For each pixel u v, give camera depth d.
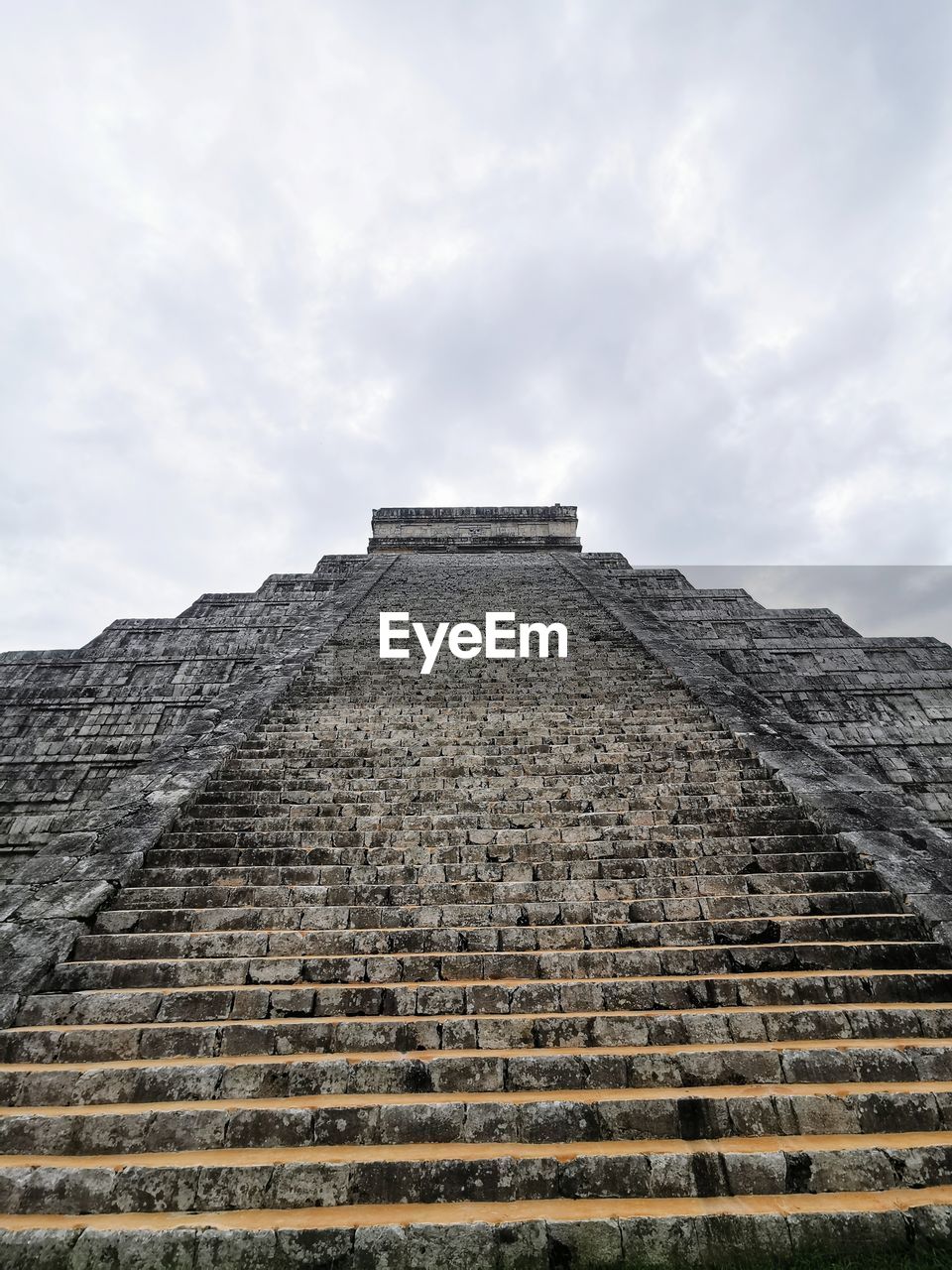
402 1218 3.04
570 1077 3.75
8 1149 3.44
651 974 4.64
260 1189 3.19
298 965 4.63
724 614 15.64
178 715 12.23
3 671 13.74
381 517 27.30
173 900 5.44
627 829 6.42
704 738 8.57
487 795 7.18
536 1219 3.00
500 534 27.00
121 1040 4.04
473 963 4.68
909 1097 3.58
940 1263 2.86
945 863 5.69
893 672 13.22
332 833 6.37
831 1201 3.15
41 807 10.72
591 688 10.62
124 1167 3.26
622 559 20.98
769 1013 4.13
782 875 5.63
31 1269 2.92
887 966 4.70
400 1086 3.73
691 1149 3.34
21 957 4.68
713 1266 2.91
